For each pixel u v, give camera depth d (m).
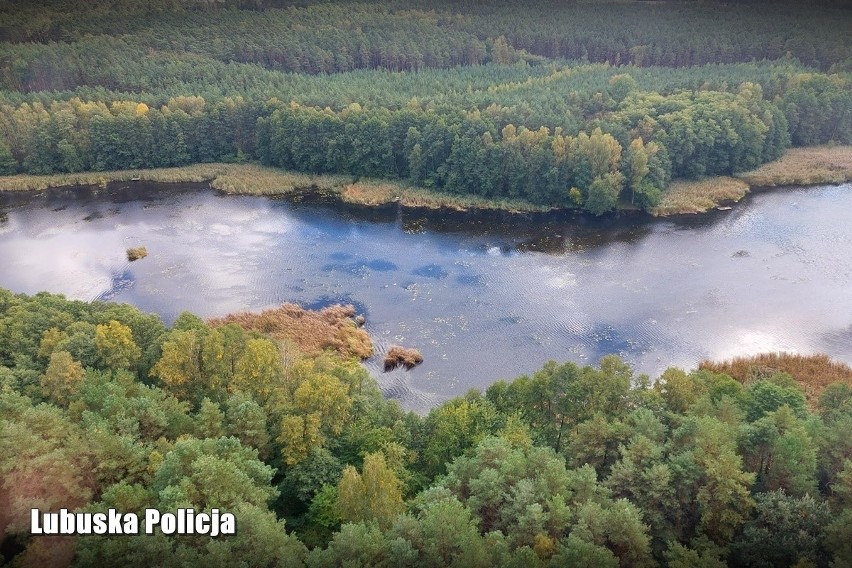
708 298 136.25
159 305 134.50
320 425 77.19
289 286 143.25
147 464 66.44
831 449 67.81
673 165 196.00
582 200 182.38
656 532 61.91
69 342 86.69
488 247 162.38
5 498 61.25
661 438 70.69
